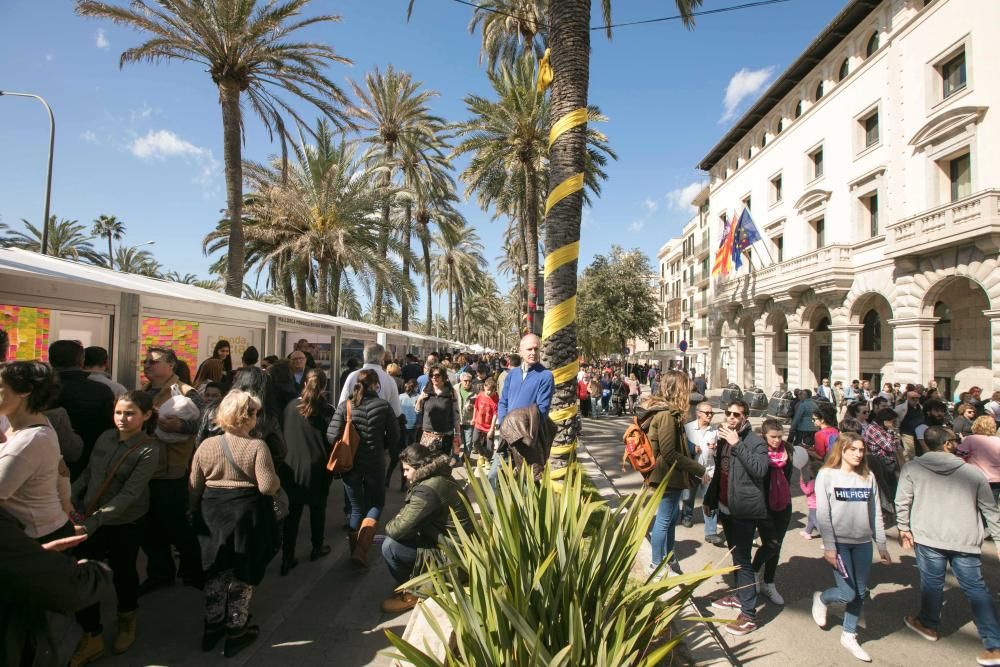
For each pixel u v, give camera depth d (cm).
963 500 379
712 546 589
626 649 219
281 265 2136
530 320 1809
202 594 424
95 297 595
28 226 2931
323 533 528
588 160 1998
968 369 1633
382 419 505
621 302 3378
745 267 2967
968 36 1503
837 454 392
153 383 436
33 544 210
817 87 2345
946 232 1480
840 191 2108
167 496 384
